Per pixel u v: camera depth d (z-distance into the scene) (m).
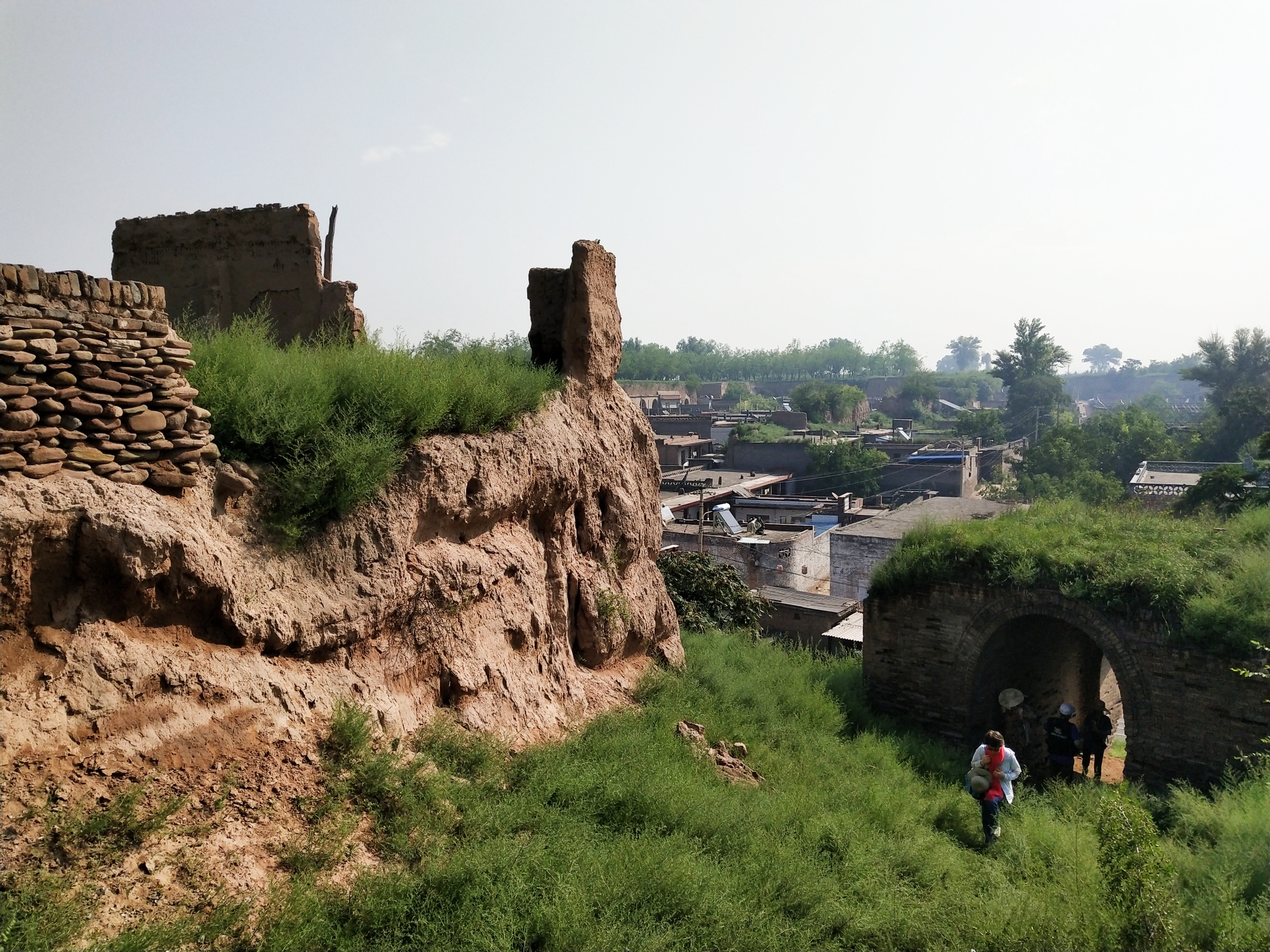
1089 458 53.53
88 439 5.44
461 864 5.62
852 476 50.25
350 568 7.02
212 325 8.98
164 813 4.94
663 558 17.64
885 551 26.77
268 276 11.18
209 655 5.84
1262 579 11.70
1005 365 89.25
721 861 6.89
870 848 7.96
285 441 6.66
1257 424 50.94
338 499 6.94
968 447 63.50
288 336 11.09
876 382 140.75
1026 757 15.60
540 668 9.05
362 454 6.96
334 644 6.71
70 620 5.20
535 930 5.33
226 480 6.28
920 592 14.51
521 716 8.23
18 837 4.42
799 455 53.66
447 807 6.29
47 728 4.81
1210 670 11.79
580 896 5.58
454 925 5.20
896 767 11.22
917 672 14.60
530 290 11.35
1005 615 13.67
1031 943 6.38
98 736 5.02
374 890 5.24
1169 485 42.28
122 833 4.79
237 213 11.28
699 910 5.91
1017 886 7.98
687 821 7.24
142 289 5.83
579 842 6.34
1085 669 17.84
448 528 8.20
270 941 4.65
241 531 6.38
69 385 5.32
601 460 10.90
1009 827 9.61
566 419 10.49
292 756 5.91
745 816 7.60
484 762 7.10
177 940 4.41
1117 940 6.39
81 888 4.45
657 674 11.12
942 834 9.29
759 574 24.78
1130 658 12.47
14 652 4.91
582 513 10.66
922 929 6.57
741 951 5.66
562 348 11.12
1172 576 12.30
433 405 7.92
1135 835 6.89
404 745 6.85
